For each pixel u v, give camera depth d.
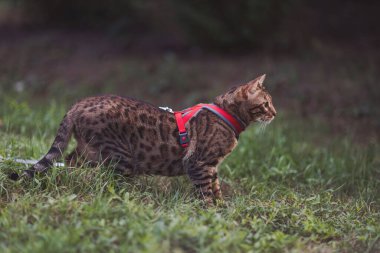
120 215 7.22
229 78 18.42
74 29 24.75
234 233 7.04
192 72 18.86
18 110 12.76
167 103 17.20
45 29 24.84
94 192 7.98
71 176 8.14
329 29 22.95
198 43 20.69
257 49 20.56
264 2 19.23
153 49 21.61
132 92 18.02
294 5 19.88
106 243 6.39
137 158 8.52
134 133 8.41
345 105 16.84
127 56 21.09
